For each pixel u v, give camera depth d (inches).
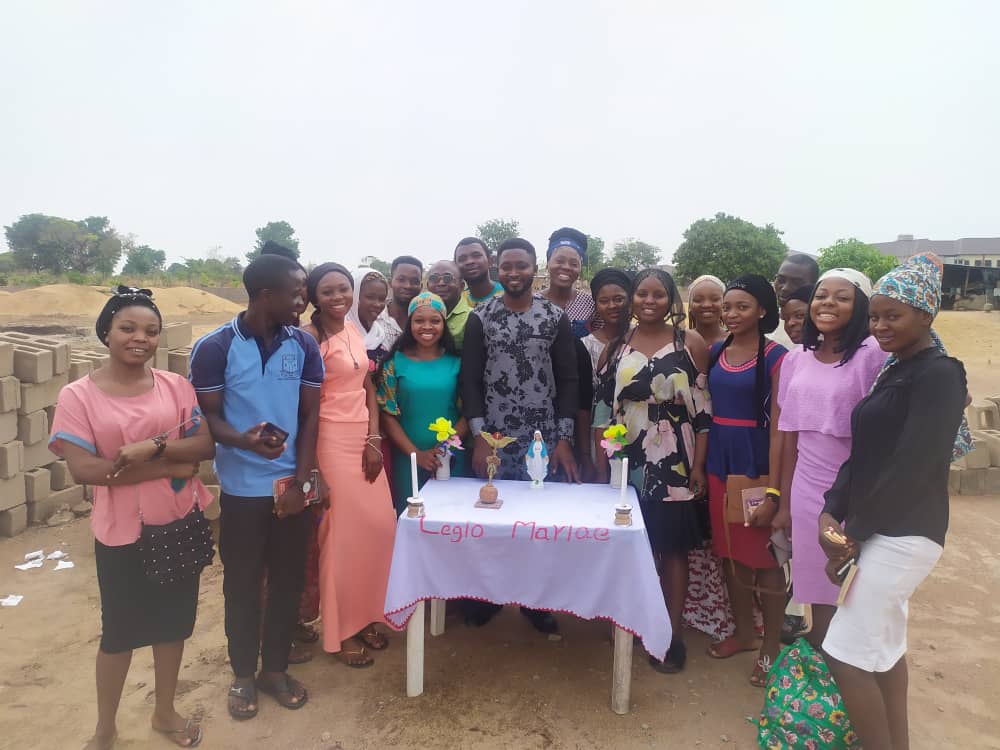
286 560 134.9
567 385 159.3
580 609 130.9
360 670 150.4
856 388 119.3
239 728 129.0
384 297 176.4
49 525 236.4
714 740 126.6
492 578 133.3
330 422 146.3
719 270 1659.7
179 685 143.6
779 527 135.6
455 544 133.0
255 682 138.3
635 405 148.3
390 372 161.9
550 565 131.1
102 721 117.9
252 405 127.5
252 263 127.1
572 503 143.4
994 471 285.9
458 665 153.0
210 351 124.4
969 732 130.2
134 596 111.8
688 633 170.1
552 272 194.4
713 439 147.1
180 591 115.8
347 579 148.2
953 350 952.9
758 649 160.2
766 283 141.9
